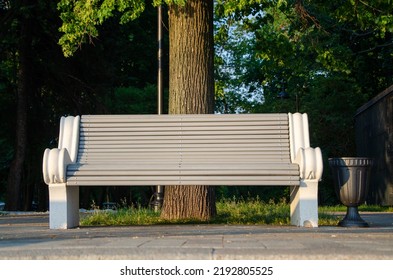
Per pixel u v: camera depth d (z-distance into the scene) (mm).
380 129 26234
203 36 13141
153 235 9211
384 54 33156
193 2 13117
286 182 10586
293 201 11680
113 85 32781
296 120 11266
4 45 29969
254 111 43594
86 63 30281
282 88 36469
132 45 32719
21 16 28281
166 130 11289
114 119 11406
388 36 32688
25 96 29812
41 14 27938
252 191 37375
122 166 10664
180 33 13133
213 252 6426
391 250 6559
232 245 7223
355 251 6480
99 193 44406
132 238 8633
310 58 29562
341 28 30125
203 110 13023
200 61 13086
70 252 6637
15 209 29016
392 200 24562
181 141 11211
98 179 10688
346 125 35094
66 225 11086
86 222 12719
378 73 35156
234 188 37219
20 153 29469
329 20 27953
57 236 9383
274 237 8570
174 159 11062
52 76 30875
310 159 10508
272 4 16406
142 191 36656
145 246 7145
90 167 10773
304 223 10820
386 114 25234
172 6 13211
